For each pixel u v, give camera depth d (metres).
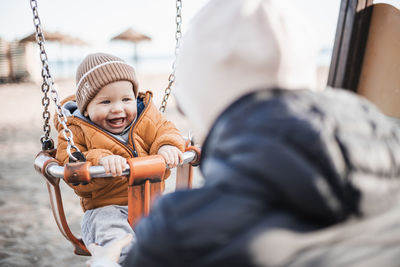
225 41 0.45
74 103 1.80
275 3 0.48
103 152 1.40
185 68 0.50
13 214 4.03
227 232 0.40
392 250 0.43
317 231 0.41
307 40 0.48
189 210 0.42
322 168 0.40
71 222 3.76
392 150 0.46
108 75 1.53
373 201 0.42
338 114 0.45
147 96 1.81
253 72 0.45
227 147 0.44
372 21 1.52
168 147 1.45
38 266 3.04
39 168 1.22
